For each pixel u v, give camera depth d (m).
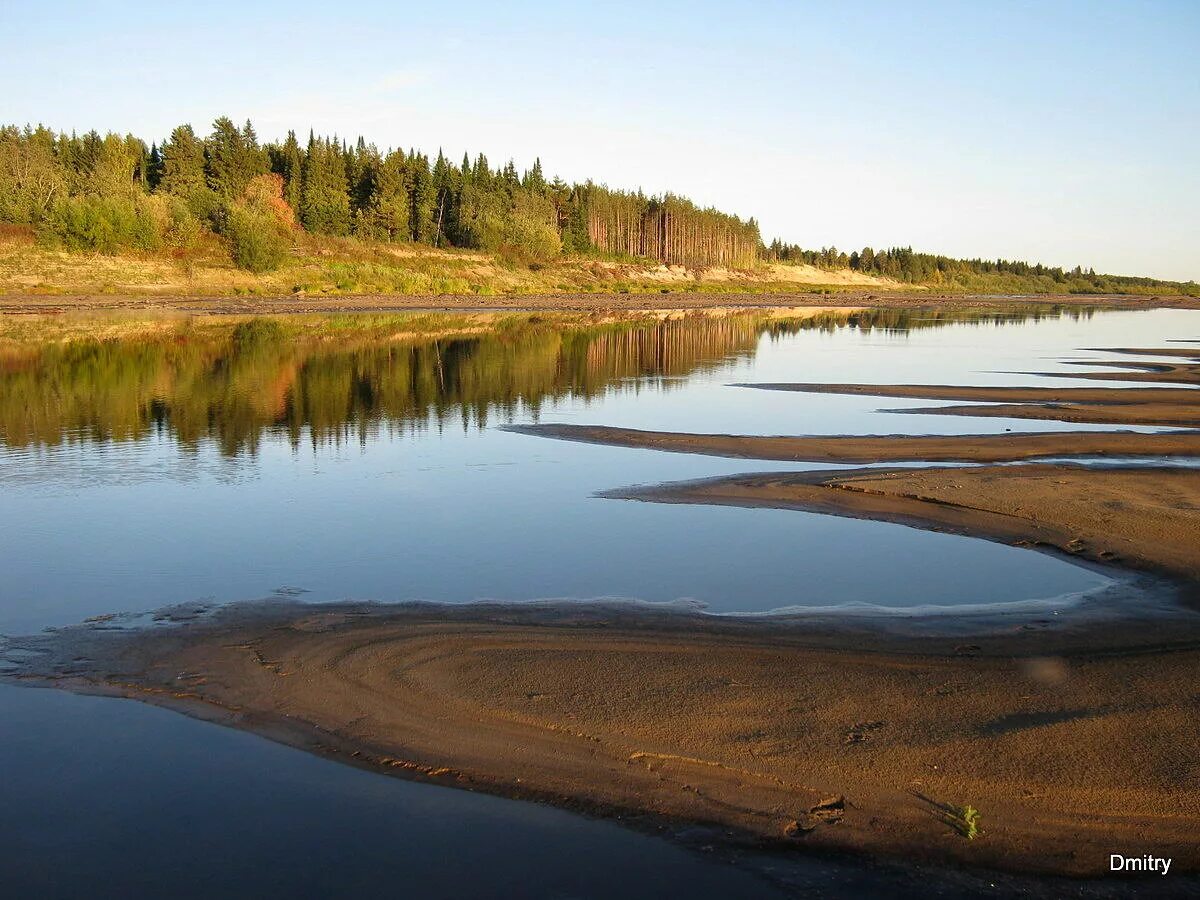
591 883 6.23
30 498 16.48
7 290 67.19
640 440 21.77
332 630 10.12
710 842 6.58
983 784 7.04
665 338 54.56
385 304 76.75
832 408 27.75
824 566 12.77
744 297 121.88
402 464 19.52
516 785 7.20
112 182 87.19
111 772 7.41
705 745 7.62
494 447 21.30
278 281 84.94
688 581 12.20
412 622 10.39
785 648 9.70
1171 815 6.71
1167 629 10.23
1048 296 170.00
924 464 19.09
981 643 9.87
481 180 127.88
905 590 11.80
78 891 6.18
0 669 9.14
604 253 140.75
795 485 16.92
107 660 9.32
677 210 154.62
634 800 7.00
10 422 23.92
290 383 31.77
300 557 13.17
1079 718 7.93
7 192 80.69
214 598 11.37
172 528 14.62
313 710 8.30
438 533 14.42
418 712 8.23
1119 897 6.05
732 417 26.02
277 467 19.23
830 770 7.25
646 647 9.66
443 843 6.62
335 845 6.61
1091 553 13.00
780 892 6.14
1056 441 21.20
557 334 54.88
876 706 8.23
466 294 97.19
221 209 88.56
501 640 9.80
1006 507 15.12
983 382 34.53
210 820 6.86
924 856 6.40
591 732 7.84
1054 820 6.68
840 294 149.50
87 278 73.31
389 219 108.50
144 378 32.22
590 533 14.45
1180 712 8.05
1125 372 37.62
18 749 7.71
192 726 8.06
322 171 108.19
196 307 66.50
